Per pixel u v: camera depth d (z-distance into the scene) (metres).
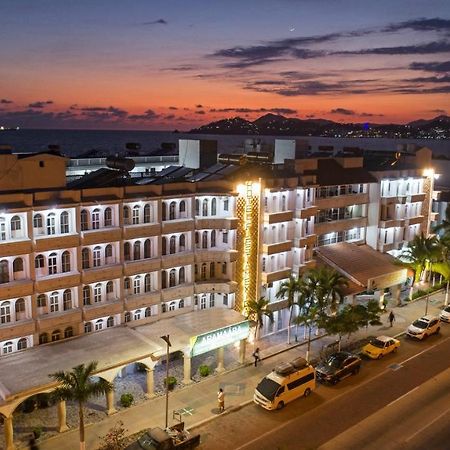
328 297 55.47
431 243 70.00
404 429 41.56
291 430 41.09
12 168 46.94
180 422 38.88
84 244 44.88
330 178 67.75
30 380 37.56
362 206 73.19
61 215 43.88
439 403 45.75
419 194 78.25
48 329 43.59
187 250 52.84
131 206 48.12
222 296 54.81
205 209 53.72
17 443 37.84
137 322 49.31
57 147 65.94
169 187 51.44
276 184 57.16
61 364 40.16
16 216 41.44
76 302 45.31
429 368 52.75
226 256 53.12
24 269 42.34
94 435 39.12
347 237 72.25
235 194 52.84
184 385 47.12
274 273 57.28
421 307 70.50
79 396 34.75
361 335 60.81
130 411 42.62
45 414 41.81
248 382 48.31
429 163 81.38
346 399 46.19
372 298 72.12
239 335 49.81
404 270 69.19
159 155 81.38
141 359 42.97
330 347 56.19
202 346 46.66
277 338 58.34
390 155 82.69
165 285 51.59
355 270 65.06
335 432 40.97
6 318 41.91
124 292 48.50
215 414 42.84
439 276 81.81
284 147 74.06
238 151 83.25
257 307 52.00
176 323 49.72
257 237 55.62
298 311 61.31
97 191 46.41
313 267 61.22
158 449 35.81
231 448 38.56
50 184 49.56
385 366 53.12
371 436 40.50
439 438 40.47
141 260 49.06
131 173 68.12
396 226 74.56
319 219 67.94
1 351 42.19
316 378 49.41
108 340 44.78
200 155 67.31
